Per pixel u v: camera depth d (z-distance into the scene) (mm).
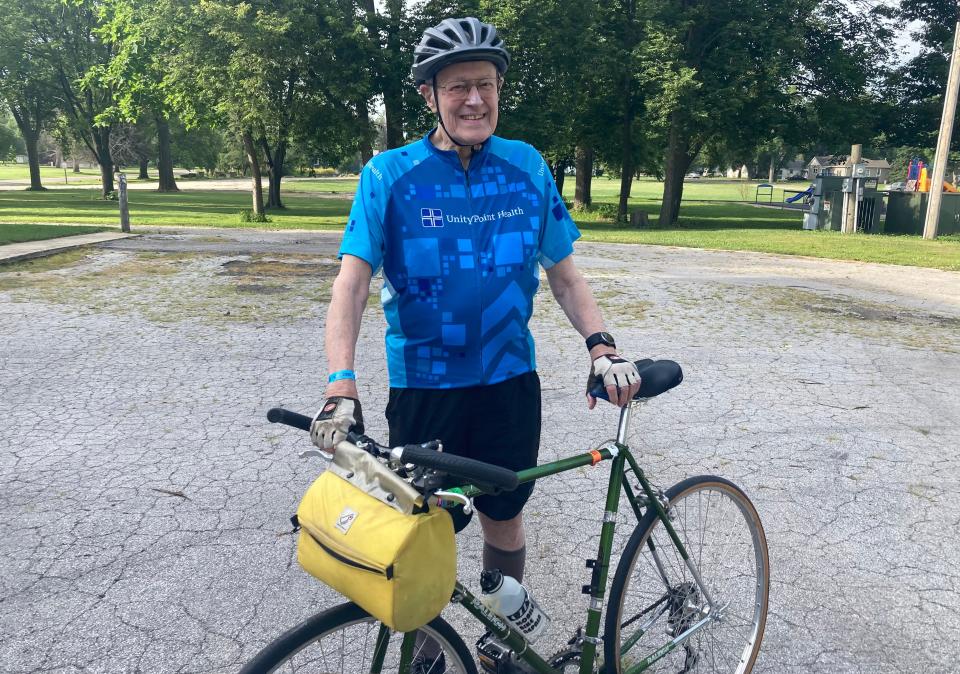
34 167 50781
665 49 25266
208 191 55750
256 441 4910
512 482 1512
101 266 12531
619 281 12195
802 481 4445
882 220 29891
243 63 23375
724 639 2566
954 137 31531
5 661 2717
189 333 7895
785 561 3529
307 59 24188
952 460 4805
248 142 25438
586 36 25297
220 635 2891
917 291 11531
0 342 7402
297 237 18484
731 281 12367
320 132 27875
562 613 3088
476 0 25859
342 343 1897
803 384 6453
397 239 2096
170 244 16109
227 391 5973
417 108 25906
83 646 2809
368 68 25125
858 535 3801
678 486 2338
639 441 5055
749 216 38000
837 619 3074
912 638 2961
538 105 26375
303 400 5766
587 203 37969
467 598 1877
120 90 31859
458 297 2107
